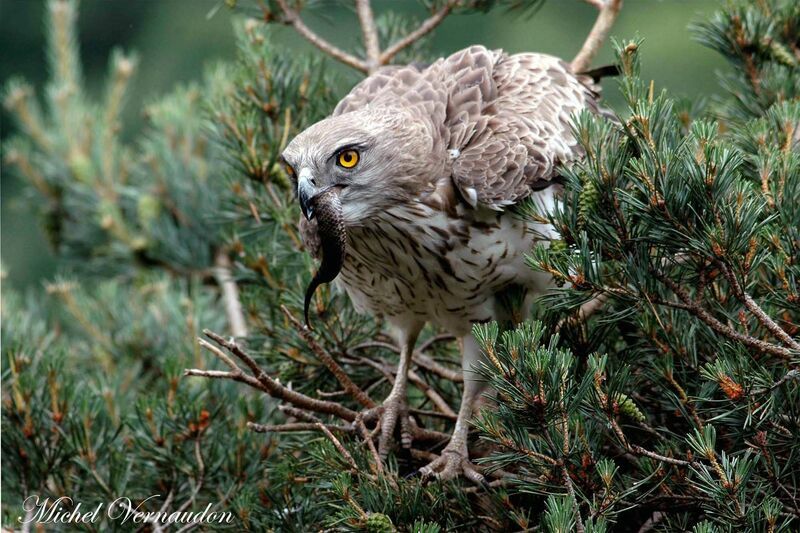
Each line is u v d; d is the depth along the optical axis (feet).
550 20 90.89
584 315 28.07
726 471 22.67
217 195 44.50
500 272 29.55
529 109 30.63
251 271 34.53
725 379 23.27
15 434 31.99
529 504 27.22
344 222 27.86
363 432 28.04
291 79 35.22
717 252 22.88
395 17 40.11
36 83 111.65
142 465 32.50
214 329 39.83
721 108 33.91
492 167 28.78
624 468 27.81
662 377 26.00
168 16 106.52
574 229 24.98
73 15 53.26
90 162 48.42
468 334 30.68
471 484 29.27
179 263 44.96
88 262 49.57
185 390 31.55
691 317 26.27
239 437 31.50
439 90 30.35
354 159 27.55
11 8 111.04
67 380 33.55
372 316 33.94
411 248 29.14
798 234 24.66
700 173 22.81
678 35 84.94
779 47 33.19
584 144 24.79
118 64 52.70
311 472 27.73
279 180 34.12
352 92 31.48
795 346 23.35
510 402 23.31
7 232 87.97
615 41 25.77
